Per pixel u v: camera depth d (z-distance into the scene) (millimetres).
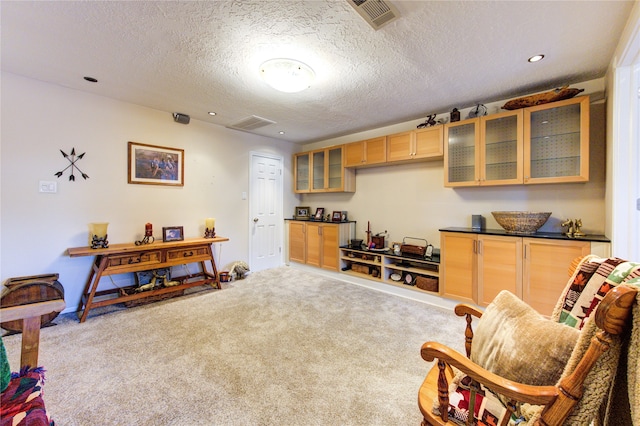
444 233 3029
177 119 3545
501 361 953
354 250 3928
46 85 2689
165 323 2570
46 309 1308
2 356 1053
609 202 2227
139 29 1835
